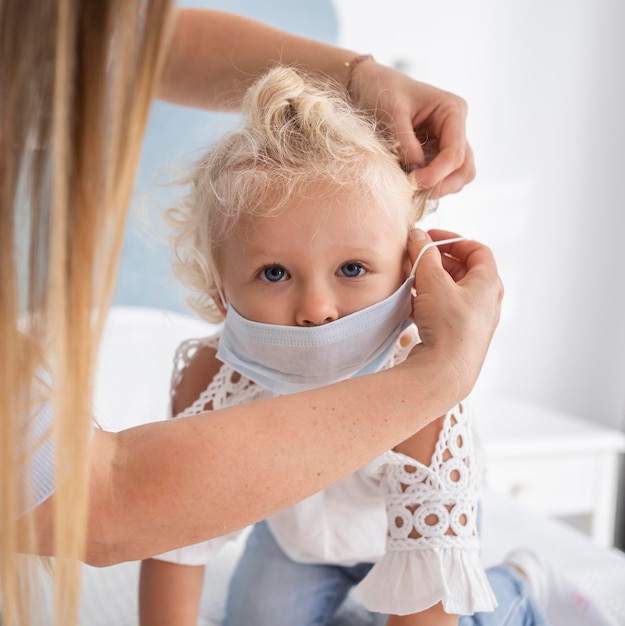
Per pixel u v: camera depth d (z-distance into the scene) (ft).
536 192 6.98
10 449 1.49
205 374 2.98
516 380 7.26
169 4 1.50
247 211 2.43
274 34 3.15
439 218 3.47
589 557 4.14
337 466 1.80
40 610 1.69
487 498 5.01
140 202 3.36
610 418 6.97
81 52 1.45
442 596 2.36
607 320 6.95
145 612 2.91
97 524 1.72
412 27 6.41
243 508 1.76
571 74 6.89
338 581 3.33
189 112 5.58
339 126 2.50
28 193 1.51
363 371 2.55
